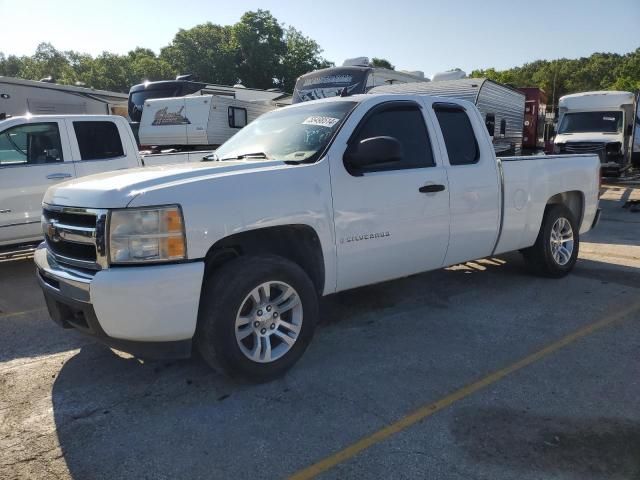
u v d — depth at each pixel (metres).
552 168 5.88
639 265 6.78
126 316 3.16
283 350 3.74
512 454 2.84
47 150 7.23
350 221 4.04
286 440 3.01
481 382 3.64
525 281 6.05
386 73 14.23
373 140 3.91
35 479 2.71
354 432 3.07
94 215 3.26
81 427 3.18
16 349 4.39
